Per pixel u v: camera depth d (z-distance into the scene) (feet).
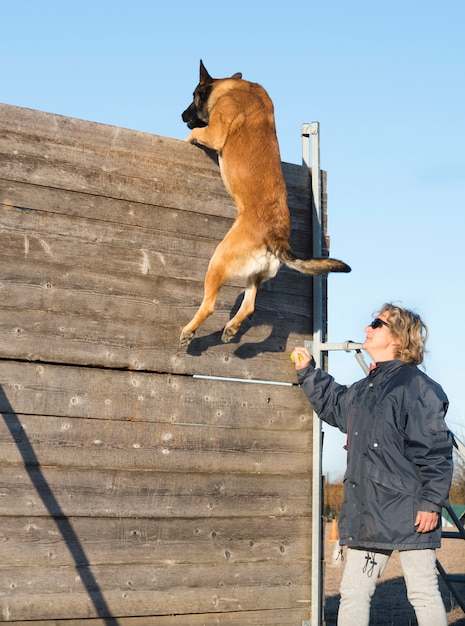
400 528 11.58
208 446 17.38
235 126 18.08
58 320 15.98
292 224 19.70
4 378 15.31
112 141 17.13
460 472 53.52
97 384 16.26
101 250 16.66
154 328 17.07
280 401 18.61
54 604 15.11
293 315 19.24
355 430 12.40
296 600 17.97
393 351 12.85
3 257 15.57
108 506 15.96
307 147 20.44
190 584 16.60
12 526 14.94
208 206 18.26
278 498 18.13
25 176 15.98
